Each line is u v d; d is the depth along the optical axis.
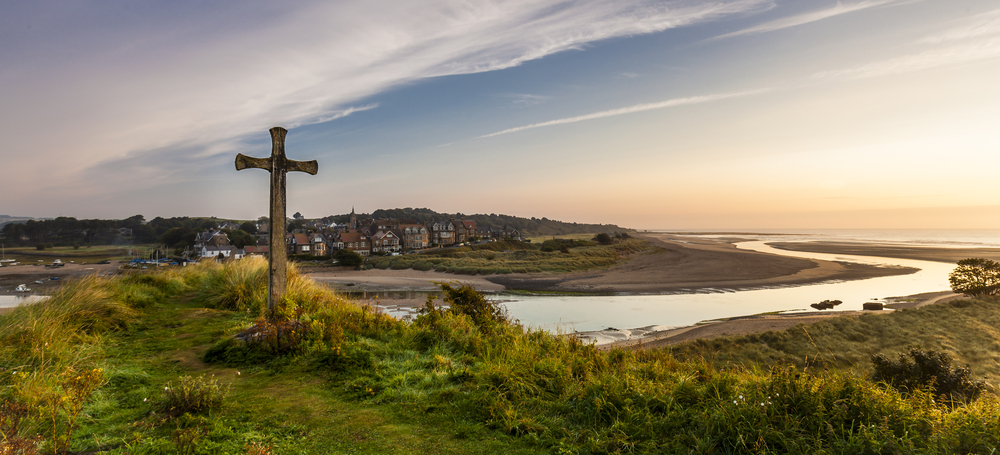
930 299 33.03
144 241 115.62
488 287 43.62
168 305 10.06
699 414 4.12
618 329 24.05
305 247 92.75
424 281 49.38
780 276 48.62
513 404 4.51
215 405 4.15
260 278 11.13
